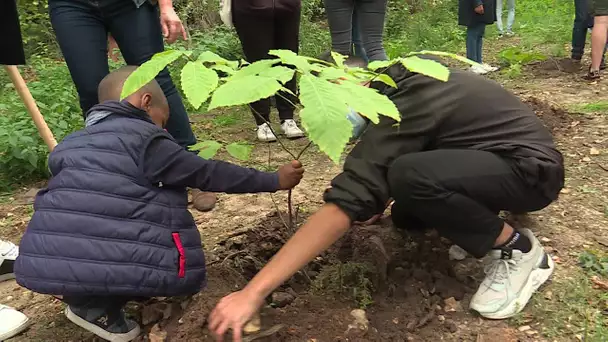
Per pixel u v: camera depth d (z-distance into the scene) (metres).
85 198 1.81
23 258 1.81
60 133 4.09
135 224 1.84
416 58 1.58
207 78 1.36
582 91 5.03
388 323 2.03
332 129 1.27
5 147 3.89
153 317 2.06
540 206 2.09
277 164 3.80
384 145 1.92
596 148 3.57
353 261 2.35
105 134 1.91
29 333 2.16
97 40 2.87
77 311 1.96
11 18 2.74
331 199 1.79
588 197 2.94
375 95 1.41
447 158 1.92
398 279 2.27
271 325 1.96
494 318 2.05
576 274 2.29
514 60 6.12
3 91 5.87
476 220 1.96
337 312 2.03
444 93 1.97
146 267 1.83
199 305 1.97
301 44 7.37
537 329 2.00
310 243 1.74
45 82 5.47
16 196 3.65
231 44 6.92
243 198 3.27
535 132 2.04
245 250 2.46
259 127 4.32
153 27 2.98
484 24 6.25
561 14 9.69
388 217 2.76
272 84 1.34
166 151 1.91
